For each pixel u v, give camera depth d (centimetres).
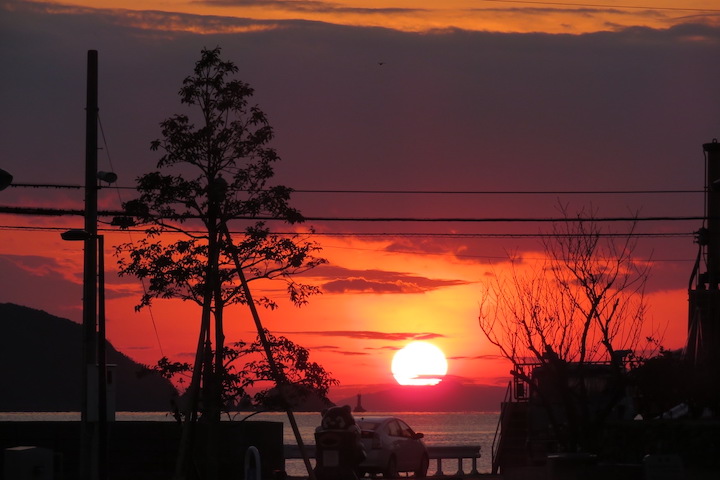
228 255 4644
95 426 4562
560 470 3988
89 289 4659
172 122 4638
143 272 4566
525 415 6975
